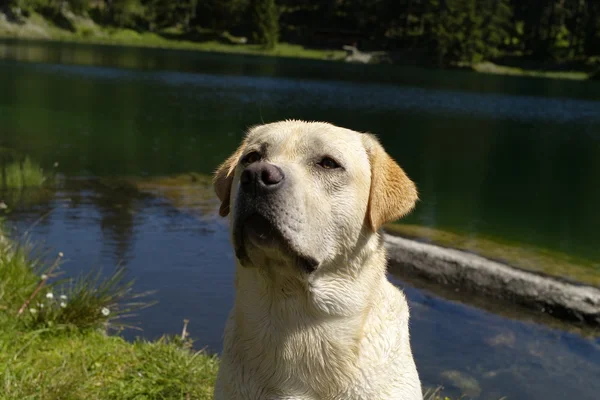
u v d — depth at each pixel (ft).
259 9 315.99
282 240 10.46
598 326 25.35
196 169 49.65
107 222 33.58
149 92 105.60
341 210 11.21
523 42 344.28
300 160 11.28
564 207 48.26
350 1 349.41
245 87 125.80
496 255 32.83
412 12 349.20
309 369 11.23
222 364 11.87
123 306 22.76
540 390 20.10
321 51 324.60
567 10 374.22
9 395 14.75
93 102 88.22
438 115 106.32
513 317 25.85
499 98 148.05
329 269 11.17
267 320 11.23
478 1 317.83
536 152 76.38
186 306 23.30
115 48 241.55
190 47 302.45
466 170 62.08
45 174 44.24
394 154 67.62
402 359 11.87
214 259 28.76
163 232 32.48
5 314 18.83
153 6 324.19
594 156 76.07
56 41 254.47
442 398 18.71
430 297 27.30
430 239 35.14
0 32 257.14
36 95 90.07
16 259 21.31
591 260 33.12
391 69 250.98
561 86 218.59
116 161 50.90
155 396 15.81
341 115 94.63
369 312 11.62
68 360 17.11
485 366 21.47
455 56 305.94
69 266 26.40
